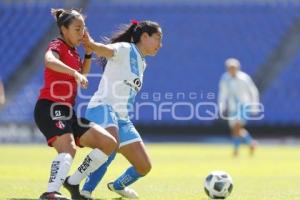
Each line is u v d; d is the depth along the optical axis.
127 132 32.69
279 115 120.25
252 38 132.62
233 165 65.38
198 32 133.75
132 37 33.12
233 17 135.88
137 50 32.44
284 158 77.62
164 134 114.75
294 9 136.75
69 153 28.91
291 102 121.88
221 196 33.53
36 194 34.41
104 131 30.20
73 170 51.88
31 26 135.50
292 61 128.38
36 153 81.94
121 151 32.69
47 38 133.62
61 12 30.48
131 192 33.47
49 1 139.75
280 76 126.44
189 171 57.06
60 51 29.77
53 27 135.12
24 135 116.62
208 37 133.12
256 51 130.38
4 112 119.75
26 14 137.88
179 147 99.19
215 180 33.50
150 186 41.31
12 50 131.12
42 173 52.31
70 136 29.25
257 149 97.94
